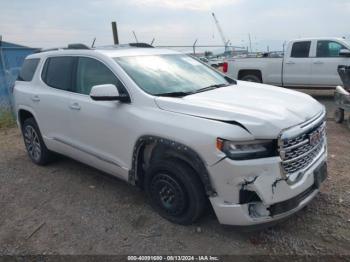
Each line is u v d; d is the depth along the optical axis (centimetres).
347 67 707
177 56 483
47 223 397
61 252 344
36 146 571
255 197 309
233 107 330
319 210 383
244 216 308
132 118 372
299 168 324
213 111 323
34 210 430
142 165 394
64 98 469
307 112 345
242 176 298
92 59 442
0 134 848
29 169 567
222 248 331
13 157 638
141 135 362
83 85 451
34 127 553
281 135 299
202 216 361
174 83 409
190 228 363
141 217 393
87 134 439
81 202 440
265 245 331
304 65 1091
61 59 498
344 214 373
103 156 425
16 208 439
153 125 350
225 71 1258
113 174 427
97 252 340
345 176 466
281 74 1144
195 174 337
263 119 303
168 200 370
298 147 318
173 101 352
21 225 398
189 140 320
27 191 484
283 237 341
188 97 369
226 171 303
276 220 313
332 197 409
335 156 548
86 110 430
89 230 377
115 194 454
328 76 1058
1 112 958
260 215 311
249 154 298
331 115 862
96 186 483
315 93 1243
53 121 497
